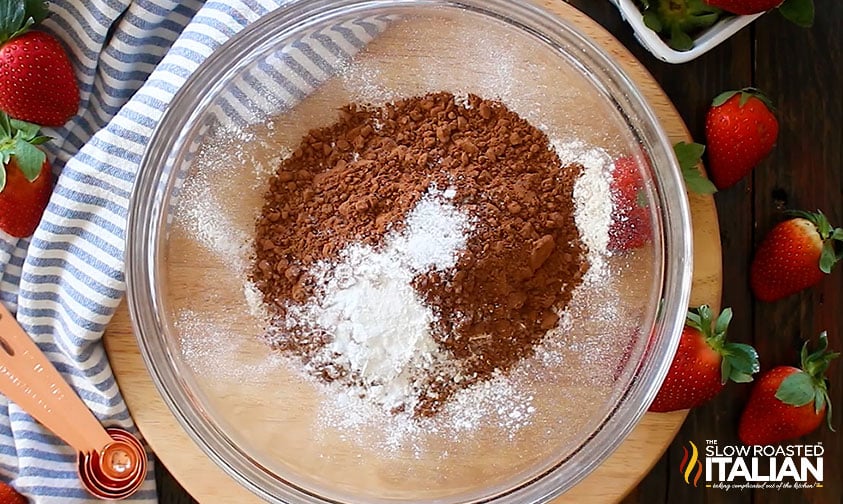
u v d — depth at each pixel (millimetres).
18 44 412
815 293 462
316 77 431
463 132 424
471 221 396
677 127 432
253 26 398
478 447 425
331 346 409
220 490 422
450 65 434
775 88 464
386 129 428
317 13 413
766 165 465
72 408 428
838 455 462
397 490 429
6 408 441
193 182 429
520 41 432
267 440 428
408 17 432
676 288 415
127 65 439
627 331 426
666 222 423
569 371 423
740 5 400
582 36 412
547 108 431
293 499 416
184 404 420
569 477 406
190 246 429
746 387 462
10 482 439
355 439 426
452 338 403
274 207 424
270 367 426
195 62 416
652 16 418
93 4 423
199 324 427
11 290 442
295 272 409
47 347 431
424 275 391
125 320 427
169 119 406
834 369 463
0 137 431
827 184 462
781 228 445
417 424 421
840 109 464
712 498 462
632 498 462
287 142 430
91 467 429
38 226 422
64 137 447
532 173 419
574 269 418
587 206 418
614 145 429
